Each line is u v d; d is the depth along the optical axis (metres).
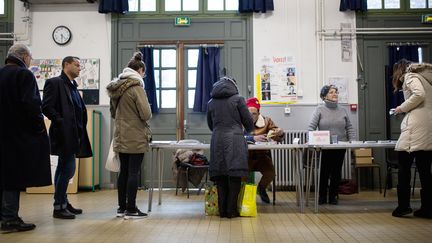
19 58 3.18
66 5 6.45
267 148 3.79
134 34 6.43
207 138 6.36
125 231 3.08
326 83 6.31
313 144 3.74
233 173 3.59
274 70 6.33
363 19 6.38
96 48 6.43
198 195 5.41
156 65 6.43
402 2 6.40
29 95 3.02
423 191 3.61
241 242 2.72
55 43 6.43
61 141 3.53
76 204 4.59
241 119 3.77
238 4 6.34
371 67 6.35
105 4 6.23
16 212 3.09
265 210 4.11
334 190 4.49
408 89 3.63
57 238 2.85
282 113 6.29
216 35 6.41
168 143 3.95
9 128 3.03
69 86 3.72
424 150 3.49
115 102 3.63
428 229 3.11
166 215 3.81
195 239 2.81
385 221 3.46
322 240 2.77
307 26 6.37
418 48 6.38
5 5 6.47
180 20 6.39
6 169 3.00
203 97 6.26
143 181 6.28
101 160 6.32
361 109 6.30
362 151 5.86
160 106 6.41
